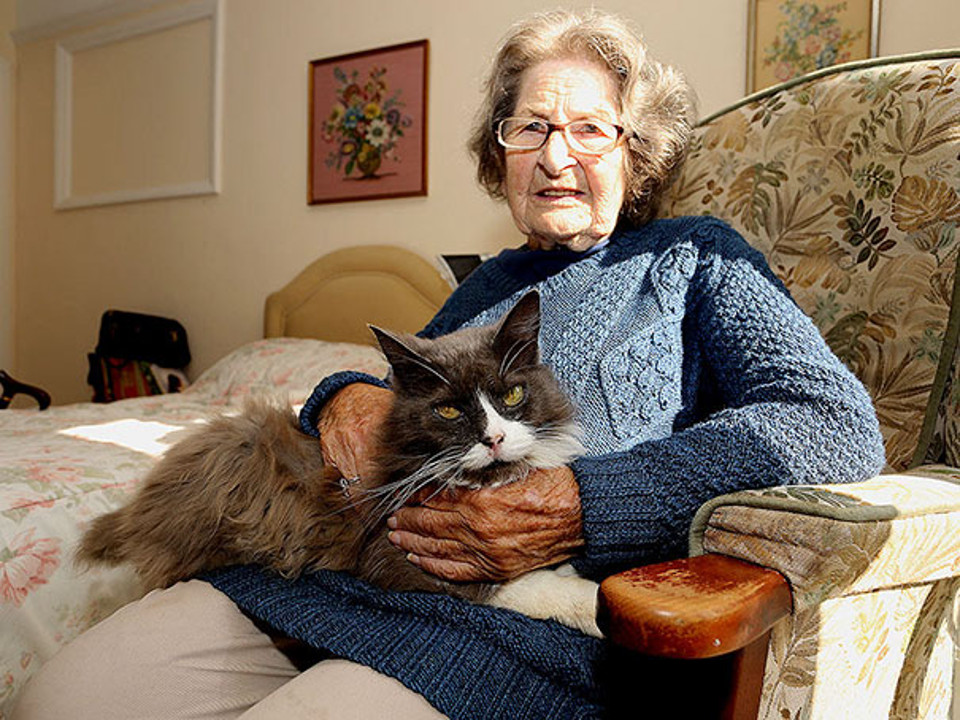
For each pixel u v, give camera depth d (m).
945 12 2.09
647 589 0.65
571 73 1.23
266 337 3.38
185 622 1.02
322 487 1.07
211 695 0.98
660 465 0.88
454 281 2.45
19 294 4.59
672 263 1.14
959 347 1.12
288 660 1.06
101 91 4.18
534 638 0.85
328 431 1.12
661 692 0.80
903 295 1.18
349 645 0.88
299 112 3.42
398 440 1.04
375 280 3.11
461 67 2.95
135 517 1.16
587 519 0.88
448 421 1.00
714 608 0.61
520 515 0.90
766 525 0.72
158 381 3.66
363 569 1.02
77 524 1.43
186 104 3.83
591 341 1.13
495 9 2.87
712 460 0.86
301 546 1.05
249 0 3.56
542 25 1.29
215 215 3.74
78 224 4.30
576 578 0.94
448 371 1.03
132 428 2.07
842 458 0.87
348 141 3.25
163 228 3.95
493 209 2.89
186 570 1.12
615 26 1.26
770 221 1.35
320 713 0.80
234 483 1.10
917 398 1.14
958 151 1.16
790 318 1.02
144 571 1.13
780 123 1.37
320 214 3.37
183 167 3.86
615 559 0.87
